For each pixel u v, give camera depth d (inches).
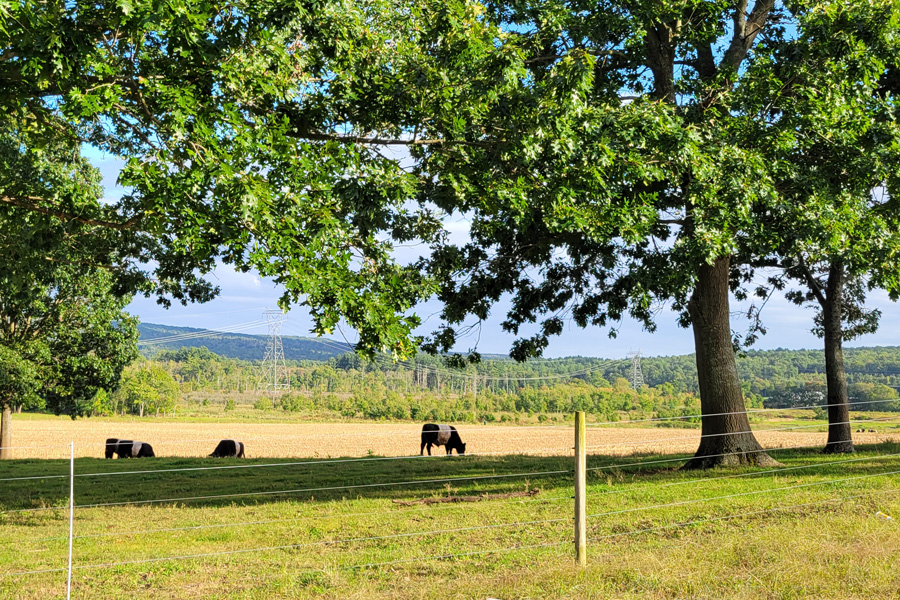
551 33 594.6
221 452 1298.0
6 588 304.2
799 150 626.8
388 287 443.8
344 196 431.8
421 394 7475.4
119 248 694.5
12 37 343.6
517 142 476.1
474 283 799.7
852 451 880.3
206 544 394.6
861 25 578.6
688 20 635.5
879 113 612.7
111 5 348.2
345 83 456.1
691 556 296.2
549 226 523.5
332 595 272.2
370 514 477.1
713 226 572.1
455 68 460.1
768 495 484.1
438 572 305.7
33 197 494.3
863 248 608.1
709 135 577.6
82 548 390.6
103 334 1284.4
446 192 499.8
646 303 601.0
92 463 1055.6
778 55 612.7
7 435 1397.6
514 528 406.6
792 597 238.8
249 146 389.1
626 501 489.4
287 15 390.3
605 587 254.8
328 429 3565.5
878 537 313.9
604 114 534.3
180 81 383.9
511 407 5920.3
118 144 531.5
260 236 400.8
